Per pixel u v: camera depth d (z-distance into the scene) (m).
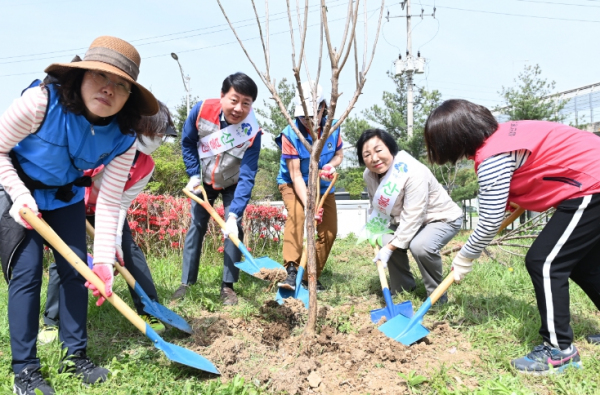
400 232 3.63
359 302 4.05
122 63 2.16
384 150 3.70
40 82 2.27
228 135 3.80
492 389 2.29
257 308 3.66
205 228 4.12
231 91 3.63
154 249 6.07
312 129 2.66
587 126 13.41
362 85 2.55
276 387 2.38
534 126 2.60
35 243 2.34
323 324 3.17
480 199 2.67
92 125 2.29
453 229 3.73
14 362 2.30
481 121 2.60
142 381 2.41
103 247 2.47
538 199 2.64
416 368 2.61
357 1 2.32
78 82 2.16
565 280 2.55
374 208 4.08
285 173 4.32
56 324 3.26
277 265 4.05
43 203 2.42
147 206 5.98
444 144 2.66
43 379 2.29
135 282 3.01
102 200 2.53
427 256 3.63
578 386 2.36
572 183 2.49
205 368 2.48
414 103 19.78
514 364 2.63
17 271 2.30
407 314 3.38
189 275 4.08
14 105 2.15
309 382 2.42
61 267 2.49
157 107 2.33
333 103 2.46
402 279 4.12
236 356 2.71
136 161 3.19
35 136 2.22
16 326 2.28
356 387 2.40
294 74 2.45
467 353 2.84
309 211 2.83
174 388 2.36
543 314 2.57
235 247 3.90
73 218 2.51
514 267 5.12
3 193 2.34
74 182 2.51
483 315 3.46
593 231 2.47
